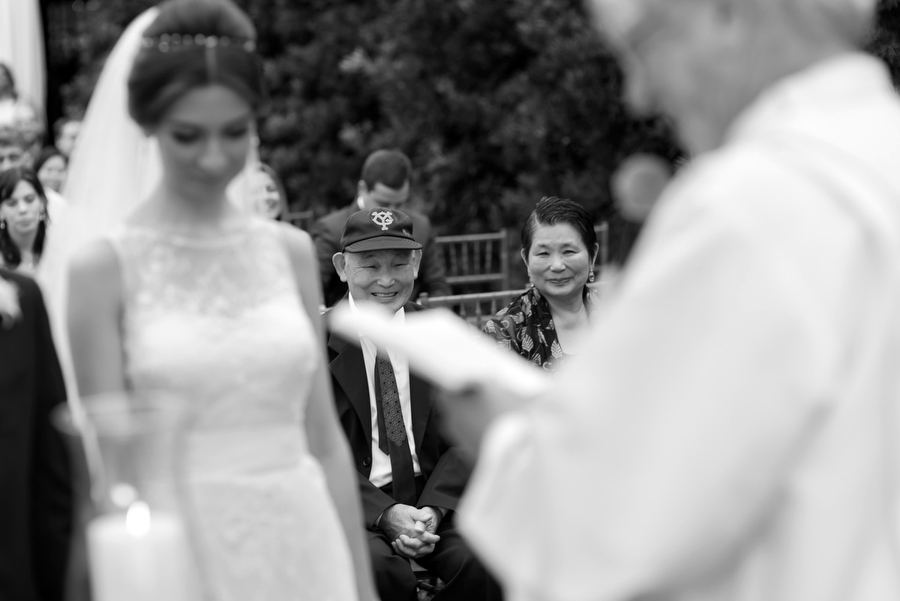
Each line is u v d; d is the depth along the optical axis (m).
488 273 7.89
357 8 11.51
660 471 1.18
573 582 1.22
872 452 1.22
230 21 2.25
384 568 3.97
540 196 9.88
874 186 1.26
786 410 1.16
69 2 14.16
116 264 2.35
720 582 1.27
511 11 9.97
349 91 11.69
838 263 1.20
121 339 2.36
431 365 1.50
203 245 2.42
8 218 4.80
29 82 10.69
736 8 1.33
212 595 2.29
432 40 10.71
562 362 4.16
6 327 2.17
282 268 2.53
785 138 1.29
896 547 1.26
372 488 4.10
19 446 2.14
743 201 1.22
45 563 2.19
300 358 2.45
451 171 10.44
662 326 1.20
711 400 1.17
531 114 9.84
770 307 1.17
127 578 1.75
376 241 4.25
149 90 2.20
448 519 4.19
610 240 7.07
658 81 1.39
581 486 1.22
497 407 1.47
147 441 1.77
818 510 1.20
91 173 2.80
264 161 11.70
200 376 2.33
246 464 2.38
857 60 1.37
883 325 1.22
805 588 1.21
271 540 2.39
